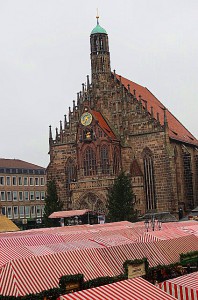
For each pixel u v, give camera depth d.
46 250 44.09
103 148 123.25
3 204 165.88
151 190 122.69
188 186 134.50
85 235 57.72
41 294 33.44
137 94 141.62
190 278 31.22
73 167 133.25
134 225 74.69
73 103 135.75
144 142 124.50
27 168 178.12
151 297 26.86
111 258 43.31
